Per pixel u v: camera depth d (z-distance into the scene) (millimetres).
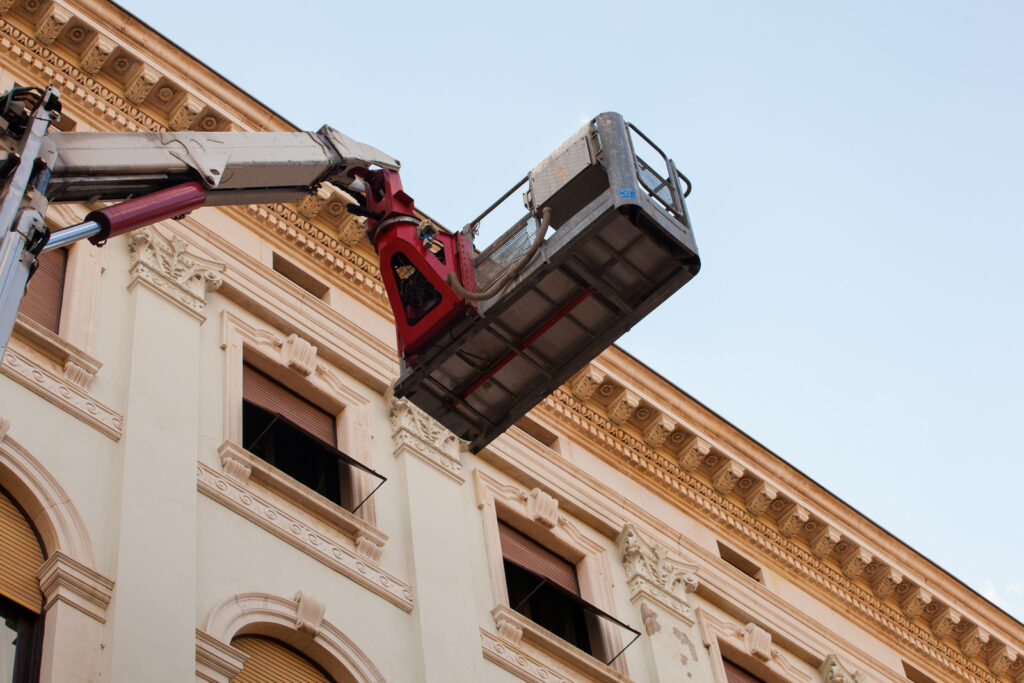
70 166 15312
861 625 34844
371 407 27109
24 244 13234
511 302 17938
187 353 24109
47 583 18938
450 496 26828
